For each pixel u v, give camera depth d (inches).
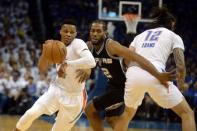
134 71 395.2
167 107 391.2
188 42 1358.3
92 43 437.7
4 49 1214.9
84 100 402.6
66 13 1492.4
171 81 383.9
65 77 390.3
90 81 1043.9
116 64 443.5
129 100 401.7
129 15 844.6
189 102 953.5
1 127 754.2
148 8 853.8
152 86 383.9
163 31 412.2
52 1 1531.7
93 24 431.8
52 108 395.2
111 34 873.5
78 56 392.8
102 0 859.4
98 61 443.8
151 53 400.5
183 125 384.2
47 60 389.1
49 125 804.6
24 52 1198.3
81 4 1510.8
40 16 1386.6
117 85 465.7
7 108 1059.9
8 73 1084.5
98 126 476.7
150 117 989.2
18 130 390.6
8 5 1461.6
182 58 395.2
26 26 1396.4
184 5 1466.5
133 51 397.1
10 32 1334.9
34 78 1094.4
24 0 1491.1
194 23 1428.4
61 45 387.2
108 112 479.8
